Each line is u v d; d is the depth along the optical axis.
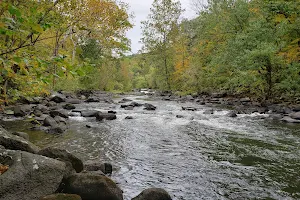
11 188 4.38
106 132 12.31
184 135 11.83
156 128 13.39
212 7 37.78
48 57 2.97
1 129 7.39
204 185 6.46
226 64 27.94
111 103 25.53
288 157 8.63
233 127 13.68
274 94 23.16
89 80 43.03
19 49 2.96
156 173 7.21
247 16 28.50
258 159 8.44
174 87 44.28
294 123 14.67
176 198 5.75
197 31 43.47
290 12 20.34
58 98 24.31
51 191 4.92
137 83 79.06
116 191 5.36
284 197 5.86
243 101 25.36
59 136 11.27
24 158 5.02
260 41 21.22
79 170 6.20
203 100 28.22
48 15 4.74
